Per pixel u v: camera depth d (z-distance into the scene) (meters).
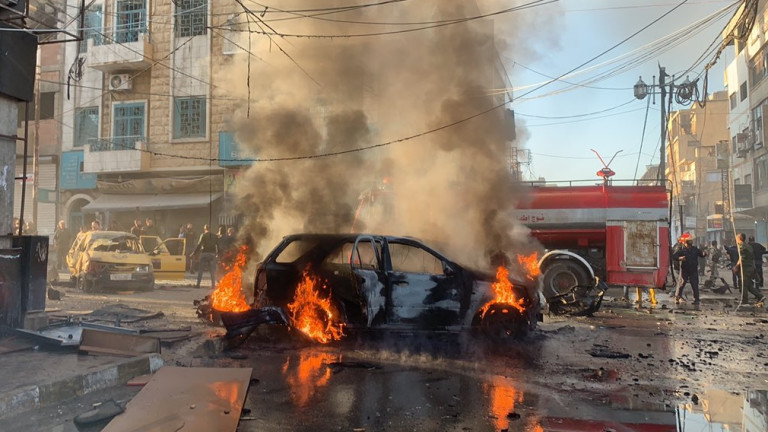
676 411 4.20
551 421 3.91
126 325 7.30
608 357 6.11
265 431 3.59
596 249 12.22
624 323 8.92
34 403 3.85
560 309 9.63
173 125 21.50
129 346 5.16
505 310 6.61
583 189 12.18
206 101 21.08
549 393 4.63
